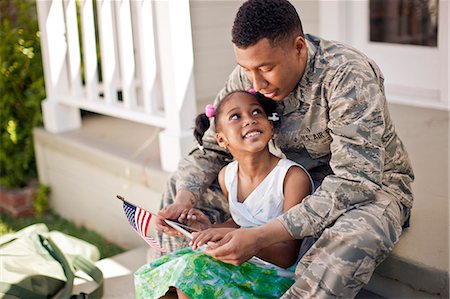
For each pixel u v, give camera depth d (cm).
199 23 466
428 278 216
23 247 296
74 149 393
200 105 452
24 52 431
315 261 201
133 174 348
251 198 229
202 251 218
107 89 373
